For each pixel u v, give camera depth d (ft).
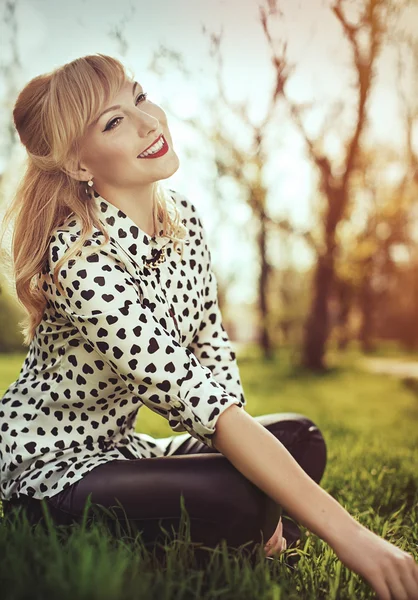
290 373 37.40
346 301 48.80
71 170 6.24
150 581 4.77
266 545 5.94
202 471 5.70
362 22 28.60
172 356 5.73
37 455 6.19
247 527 5.61
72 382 6.17
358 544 5.08
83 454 6.20
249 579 4.84
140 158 6.26
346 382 33.81
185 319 6.87
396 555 5.01
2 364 31.55
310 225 41.86
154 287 6.42
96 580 4.17
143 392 5.76
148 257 6.39
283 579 5.24
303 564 5.67
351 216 42.45
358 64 30.60
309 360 39.70
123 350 5.70
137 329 5.72
